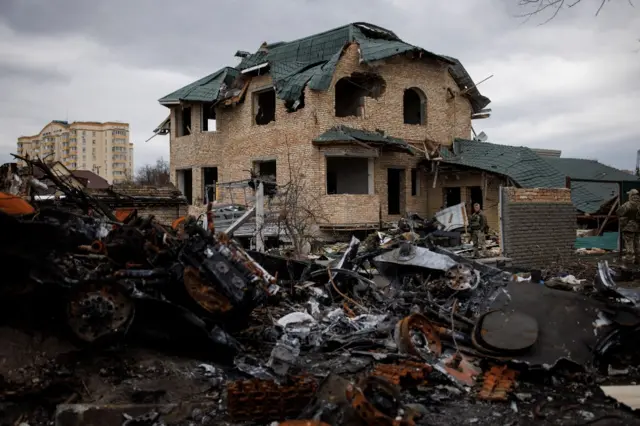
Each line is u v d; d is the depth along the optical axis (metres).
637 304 6.78
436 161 25.12
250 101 26.73
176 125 30.72
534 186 22.72
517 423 5.24
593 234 21.47
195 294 6.76
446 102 27.31
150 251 6.93
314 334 7.93
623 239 17.06
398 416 4.86
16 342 5.63
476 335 6.88
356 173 25.83
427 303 8.74
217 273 6.77
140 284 6.57
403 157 25.80
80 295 5.77
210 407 5.39
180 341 6.53
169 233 7.27
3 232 5.51
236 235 18.92
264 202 20.36
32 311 5.82
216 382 6.02
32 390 5.20
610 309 6.82
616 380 6.31
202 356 6.61
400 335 7.00
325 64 23.89
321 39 26.27
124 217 8.73
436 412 5.49
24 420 5.06
